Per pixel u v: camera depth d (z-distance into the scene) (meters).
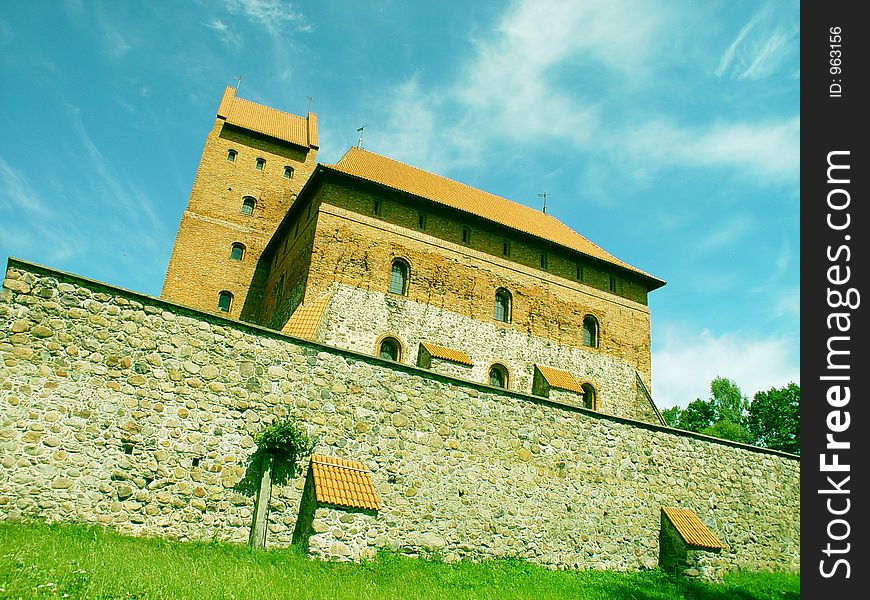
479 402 16.03
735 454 20.34
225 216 35.94
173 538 11.69
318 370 14.16
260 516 12.34
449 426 15.38
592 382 30.55
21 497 10.70
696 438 19.67
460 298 28.23
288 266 29.33
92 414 11.62
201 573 9.70
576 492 16.72
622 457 17.89
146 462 11.88
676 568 16.95
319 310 23.83
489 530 15.05
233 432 12.85
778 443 49.06
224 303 33.97
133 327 12.45
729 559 18.78
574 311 31.66
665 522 17.73
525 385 28.59
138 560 9.77
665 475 18.52
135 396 12.09
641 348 33.31
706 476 19.33
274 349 13.82
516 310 29.75
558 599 12.73
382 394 14.73
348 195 27.05
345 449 13.86
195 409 12.61
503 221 31.44
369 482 13.27
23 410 11.05
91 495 11.27
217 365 13.09
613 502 17.22
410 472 14.46
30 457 10.92
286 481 13.02
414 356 26.09
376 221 27.27
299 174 38.94
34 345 11.42
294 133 41.38
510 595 12.35
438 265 28.20
